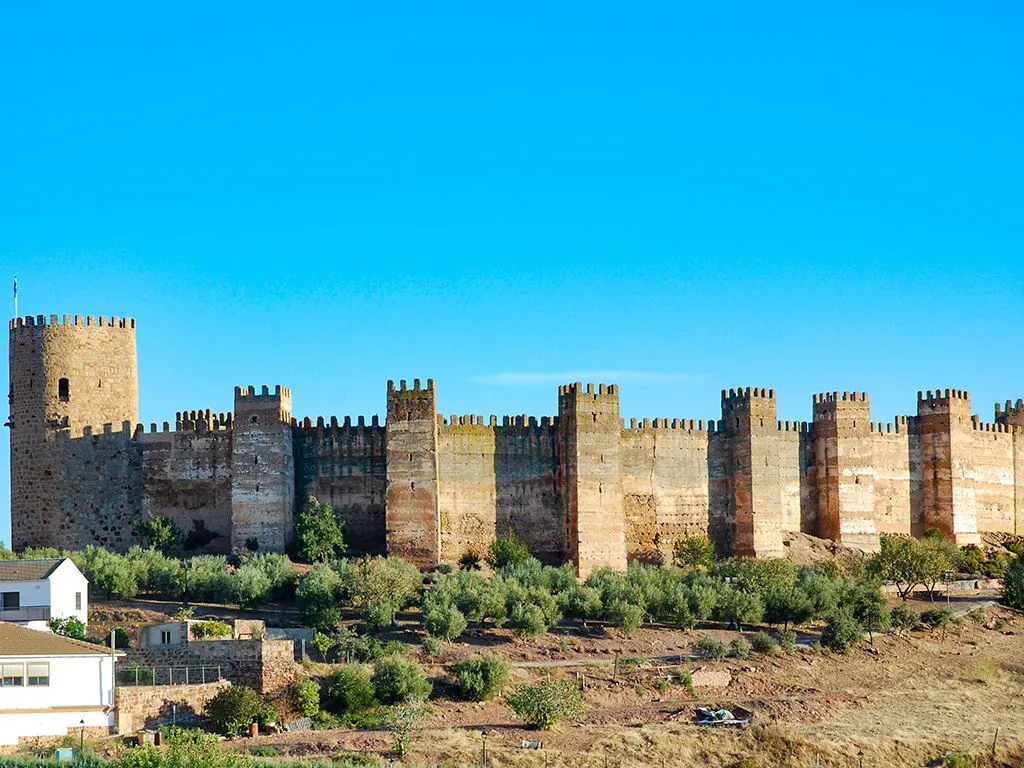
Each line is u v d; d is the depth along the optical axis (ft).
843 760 377.30
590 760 358.43
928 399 655.35
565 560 572.92
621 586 505.25
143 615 465.47
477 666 408.67
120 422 583.17
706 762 368.48
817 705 420.77
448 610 457.68
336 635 447.42
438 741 363.35
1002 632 515.50
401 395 563.48
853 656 473.67
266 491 560.20
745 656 461.78
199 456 573.33
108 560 502.38
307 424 577.02
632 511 589.73
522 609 467.52
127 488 579.07
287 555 546.67
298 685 386.32
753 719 396.57
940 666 472.03
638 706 411.34
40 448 577.43
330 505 569.64
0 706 351.46
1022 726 413.39
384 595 469.98
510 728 383.24
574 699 396.98
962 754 387.34
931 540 611.47
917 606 547.90
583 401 573.74
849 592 510.99
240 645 391.65
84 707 357.61
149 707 367.45
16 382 583.58
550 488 578.66
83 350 582.76
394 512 557.33
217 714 367.45
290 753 348.38
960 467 651.25
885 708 424.46
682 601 492.54
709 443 609.42
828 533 627.05
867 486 629.51
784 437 627.05
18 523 579.07
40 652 357.20
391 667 398.42
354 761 342.03
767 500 604.90
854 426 629.92
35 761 314.14
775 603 501.97
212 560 520.01
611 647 466.29
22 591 433.48
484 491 572.92
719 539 604.49
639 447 593.83
